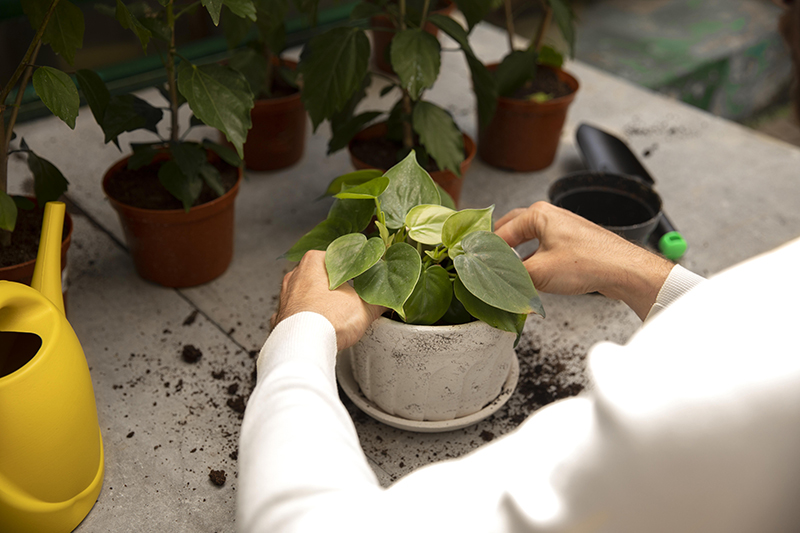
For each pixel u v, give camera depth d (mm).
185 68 1049
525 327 1271
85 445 853
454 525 416
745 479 370
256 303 1306
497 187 1699
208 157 1349
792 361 364
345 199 906
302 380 576
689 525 386
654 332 397
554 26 3715
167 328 1230
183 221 1201
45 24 919
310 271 798
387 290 789
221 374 1142
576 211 1397
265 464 499
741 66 3484
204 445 1017
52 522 834
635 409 370
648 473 373
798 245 410
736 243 1520
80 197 1583
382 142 1510
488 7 1411
